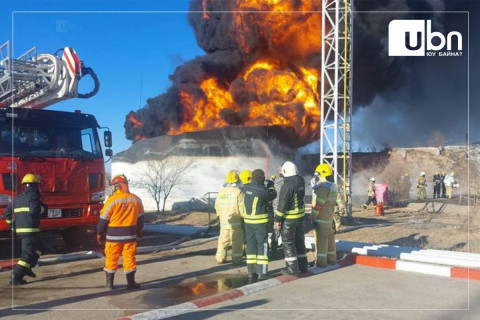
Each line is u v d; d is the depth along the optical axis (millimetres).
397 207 21250
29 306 5336
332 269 7305
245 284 6406
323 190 7176
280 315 4961
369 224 14227
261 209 6594
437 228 12578
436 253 8055
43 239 9969
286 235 6621
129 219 6156
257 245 6613
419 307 5250
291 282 6457
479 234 10883
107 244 6125
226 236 7863
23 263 6449
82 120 9414
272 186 8312
